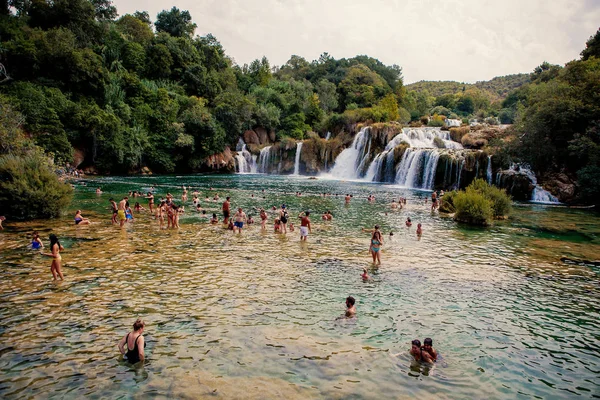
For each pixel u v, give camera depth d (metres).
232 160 75.81
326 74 127.75
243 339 9.54
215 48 98.69
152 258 16.36
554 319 11.34
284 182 57.81
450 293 13.21
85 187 43.34
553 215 31.53
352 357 8.88
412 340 9.58
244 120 78.75
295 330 10.14
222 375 7.96
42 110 49.97
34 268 14.54
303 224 20.69
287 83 104.31
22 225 22.48
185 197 35.41
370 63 148.00
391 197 41.38
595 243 21.12
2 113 36.62
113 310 10.98
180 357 8.63
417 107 133.88
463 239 21.89
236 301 11.93
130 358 8.43
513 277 15.09
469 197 27.41
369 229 24.25
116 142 57.75
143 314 10.78
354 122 81.06
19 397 7.06
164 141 66.88
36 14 65.62
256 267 15.51
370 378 8.07
